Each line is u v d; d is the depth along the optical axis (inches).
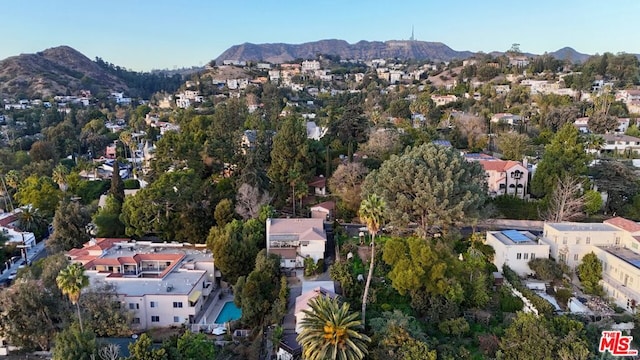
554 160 3097.9
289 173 3193.9
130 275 2711.6
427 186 2347.4
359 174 3112.7
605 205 3095.5
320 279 2511.1
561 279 2268.7
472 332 1974.7
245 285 2336.4
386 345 1749.5
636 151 4163.4
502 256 2377.0
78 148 6501.0
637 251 2293.3
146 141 6033.5
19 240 3380.9
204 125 4586.6
